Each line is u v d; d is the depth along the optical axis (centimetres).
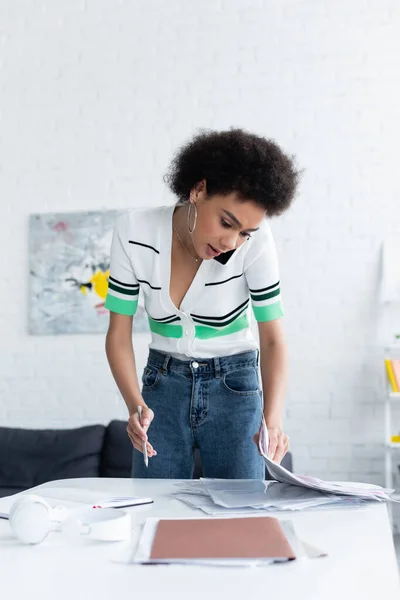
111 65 381
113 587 72
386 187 354
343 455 349
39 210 381
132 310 167
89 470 330
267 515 109
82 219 376
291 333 356
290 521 99
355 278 354
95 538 90
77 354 374
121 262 163
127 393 161
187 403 166
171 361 167
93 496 123
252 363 169
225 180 138
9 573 78
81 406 372
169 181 158
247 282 164
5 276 382
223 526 95
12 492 325
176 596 69
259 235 159
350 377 351
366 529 99
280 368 162
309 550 85
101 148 379
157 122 376
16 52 390
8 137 387
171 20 376
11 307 380
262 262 160
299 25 364
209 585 72
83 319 372
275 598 68
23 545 90
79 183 379
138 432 141
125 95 379
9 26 391
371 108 357
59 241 377
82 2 386
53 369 376
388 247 351
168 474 166
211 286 159
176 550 83
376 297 352
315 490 123
